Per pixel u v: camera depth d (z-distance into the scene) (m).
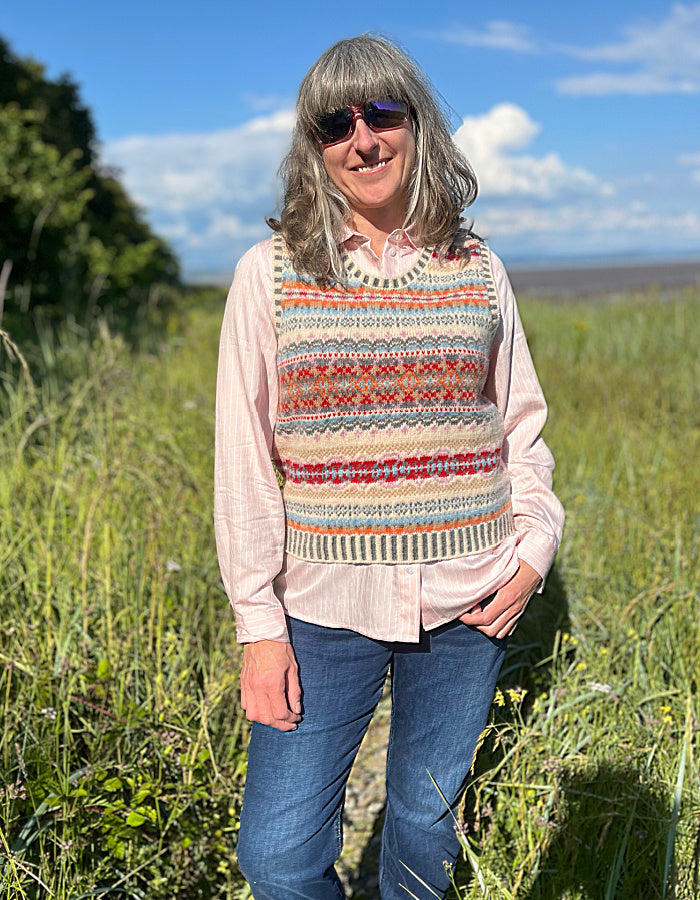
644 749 2.19
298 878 1.69
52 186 9.50
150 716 2.34
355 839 2.50
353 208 1.72
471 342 1.65
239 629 1.67
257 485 1.66
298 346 1.61
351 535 1.63
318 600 1.67
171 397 5.49
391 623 1.65
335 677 1.71
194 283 36.84
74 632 2.64
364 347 1.60
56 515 3.33
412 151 1.70
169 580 3.03
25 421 4.20
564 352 9.13
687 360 7.79
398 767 1.80
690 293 11.12
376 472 1.62
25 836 1.94
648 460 4.58
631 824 2.01
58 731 2.24
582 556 3.27
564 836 2.09
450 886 2.07
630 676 2.61
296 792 1.69
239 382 1.66
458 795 1.81
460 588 1.67
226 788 2.31
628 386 6.67
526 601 1.78
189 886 2.25
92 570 2.90
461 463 1.66
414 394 1.61
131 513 3.27
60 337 7.01
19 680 2.39
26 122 12.95
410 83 1.67
